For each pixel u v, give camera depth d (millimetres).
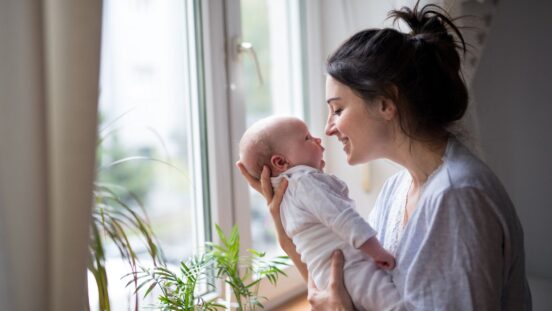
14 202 750
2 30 731
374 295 983
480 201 886
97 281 901
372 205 1836
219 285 1426
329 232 1063
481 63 1736
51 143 772
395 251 1044
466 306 868
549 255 1860
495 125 1805
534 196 1856
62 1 761
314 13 1805
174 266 1482
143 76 1483
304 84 1837
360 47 1001
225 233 1450
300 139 1127
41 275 768
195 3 1386
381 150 1042
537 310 1768
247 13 1680
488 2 1577
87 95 772
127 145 1567
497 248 891
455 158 961
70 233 771
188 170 1481
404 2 1467
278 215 1127
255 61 1510
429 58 960
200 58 1400
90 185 783
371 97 982
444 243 895
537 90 1796
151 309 1309
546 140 1809
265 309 1549
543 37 1777
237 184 1486
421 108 964
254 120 1683
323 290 1057
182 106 1467
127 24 1405
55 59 768
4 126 740
